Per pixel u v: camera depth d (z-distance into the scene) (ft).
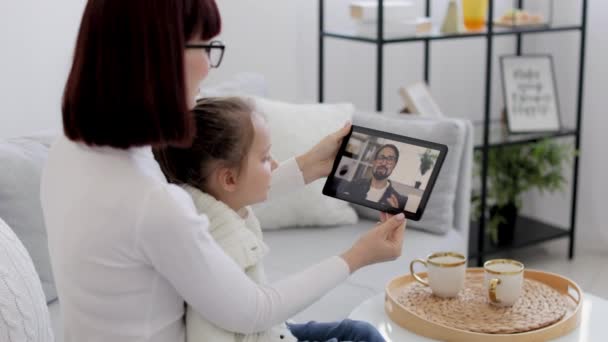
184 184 4.01
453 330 4.89
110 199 3.40
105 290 3.47
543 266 10.61
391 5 9.44
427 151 4.57
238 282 3.58
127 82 3.27
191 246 3.39
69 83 3.37
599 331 5.06
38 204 6.09
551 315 5.11
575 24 10.46
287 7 10.39
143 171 3.47
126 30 3.25
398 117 8.24
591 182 10.96
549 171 11.09
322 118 8.07
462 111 11.64
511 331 4.91
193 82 3.59
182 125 3.36
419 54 11.24
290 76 10.64
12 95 7.77
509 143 9.97
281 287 3.79
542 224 11.11
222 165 3.91
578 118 10.48
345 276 4.03
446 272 5.34
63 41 8.27
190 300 3.51
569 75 11.03
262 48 10.40
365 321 5.11
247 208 4.28
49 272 6.11
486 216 10.87
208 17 3.50
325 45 10.63
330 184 4.74
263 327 3.70
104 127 3.31
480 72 11.62
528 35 11.57
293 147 7.83
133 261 3.44
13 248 4.20
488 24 9.61
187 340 3.74
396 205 4.51
